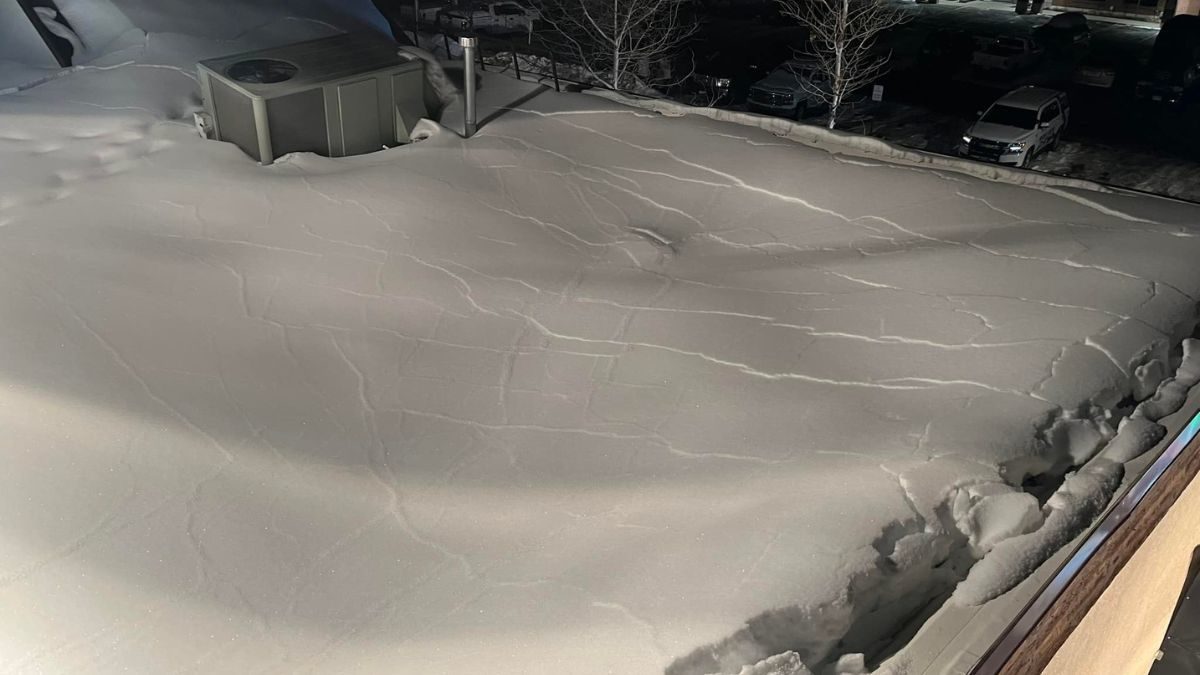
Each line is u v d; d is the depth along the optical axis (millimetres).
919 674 3381
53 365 4918
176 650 3432
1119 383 4848
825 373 4918
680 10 26812
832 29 19641
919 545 3797
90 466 4273
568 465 4332
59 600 3619
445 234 6391
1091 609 3867
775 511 3932
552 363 5090
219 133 7520
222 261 5961
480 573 3738
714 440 4441
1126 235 6309
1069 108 20797
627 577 3656
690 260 6184
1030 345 5082
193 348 5133
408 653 3393
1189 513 4898
